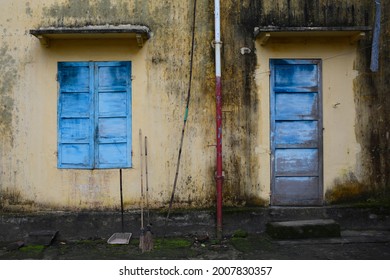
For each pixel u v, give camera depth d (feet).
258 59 22.15
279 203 22.13
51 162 21.77
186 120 21.97
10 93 21.85
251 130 22.04
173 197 21.81
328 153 22.20
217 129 21.38
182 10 22.12
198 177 21.90
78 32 20.68
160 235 21.48
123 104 21.98
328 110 22.22
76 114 21.91
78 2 22.00
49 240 20.56
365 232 21.42
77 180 21.76
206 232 21.48
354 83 22.35
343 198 22.20
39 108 21.85
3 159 21.83
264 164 22.04
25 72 21.86
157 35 22.00
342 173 22.22
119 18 22.02
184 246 20.11
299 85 22.26
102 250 19.76
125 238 20.93
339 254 18.61
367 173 22.31
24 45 21.91
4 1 22.03
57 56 21.88
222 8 22.20
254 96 22.08
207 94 22.02
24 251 19.69
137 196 21.75
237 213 21.56
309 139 22.24
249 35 22.18
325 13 22.43
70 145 21.89
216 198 21.83
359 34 21.17
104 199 21.75
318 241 20.16
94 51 21.94
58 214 21.49
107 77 21.99
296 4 22.36
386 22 22.38
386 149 22.44
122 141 21.86
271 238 20.72
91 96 21.91
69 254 19.29
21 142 21.80
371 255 18.44
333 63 22.27
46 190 21.75
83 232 21.44
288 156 22.22
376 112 22.43
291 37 22.13
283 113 22.21
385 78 22.54
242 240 20.65
